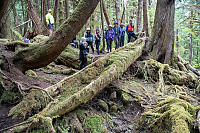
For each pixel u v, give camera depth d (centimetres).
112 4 1914
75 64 745
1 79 344
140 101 389
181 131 225
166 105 314
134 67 611
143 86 495
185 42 2039
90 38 774
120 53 553
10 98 321
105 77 396
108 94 439
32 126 236
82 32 1372
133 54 568
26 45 570
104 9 1126
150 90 457
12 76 377
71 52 786
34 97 304
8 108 303
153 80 550
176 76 538
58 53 400
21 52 408
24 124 238
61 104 287
